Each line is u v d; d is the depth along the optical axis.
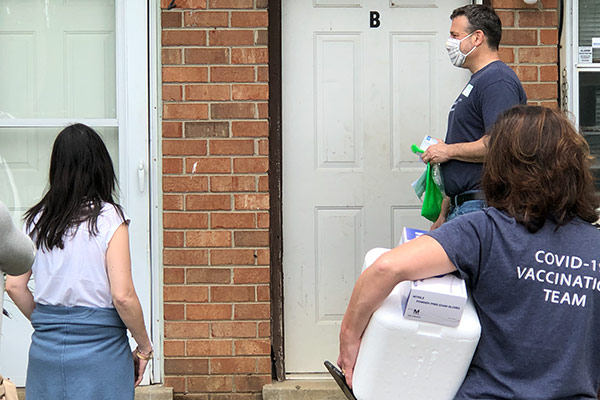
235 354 4.53
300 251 4.79
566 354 1.94
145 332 3.07
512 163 2.03
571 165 2.01
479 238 2.01
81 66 4.65
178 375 4.54
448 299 1.98
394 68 4.77
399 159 4.79
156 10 4.54
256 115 4.50
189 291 4.51
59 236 2.92
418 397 2.08
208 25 4.49
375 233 4.80
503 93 3.57
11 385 2.76
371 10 4.76
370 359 2.08
